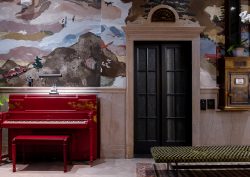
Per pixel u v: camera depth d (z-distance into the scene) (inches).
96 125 244.2
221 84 251.1
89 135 241.6
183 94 263.1
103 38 254.8
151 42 261.3
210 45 253.8
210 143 255.6
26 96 240.4
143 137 263.6
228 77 244.2
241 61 243.8
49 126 222.2
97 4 255.3
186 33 250.7
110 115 254.1
